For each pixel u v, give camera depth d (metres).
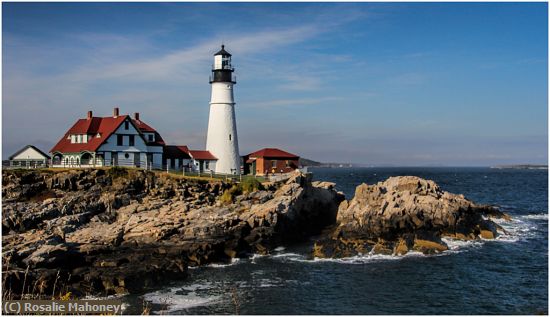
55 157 65.56
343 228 54.28
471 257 46.81
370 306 34.88
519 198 102.88
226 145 72.81
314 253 47.56
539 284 39.41
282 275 41.56
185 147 72.88
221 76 72.88
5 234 44.62
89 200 51.34
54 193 51.56
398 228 53.25
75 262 41.00
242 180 61.19
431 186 61.28
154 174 56.22
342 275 41.50
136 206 51.56
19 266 37.44
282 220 52.66
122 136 63.44
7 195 49.78
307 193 60.53
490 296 36.88
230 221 49.12
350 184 152.00
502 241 53.31
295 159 79.25
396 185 61.56
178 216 49.62
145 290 37.47
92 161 61.56
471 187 139.12
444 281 40.06
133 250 44.56
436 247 48.59
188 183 55.81
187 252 44.69
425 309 34.34
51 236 43.12
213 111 73.38
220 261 45.69
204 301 35.50
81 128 65.81
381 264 44.53
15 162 60.69
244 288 38.28
